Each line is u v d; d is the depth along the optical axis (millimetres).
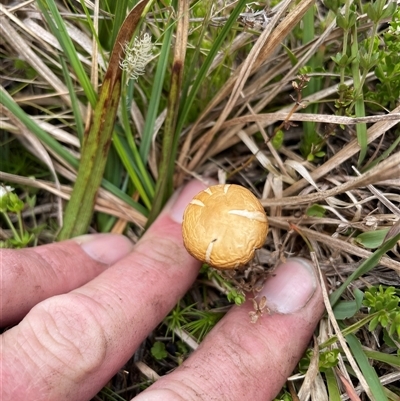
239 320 89
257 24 91
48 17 92
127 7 89
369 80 98
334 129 96
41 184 113
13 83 115
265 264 105
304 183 102
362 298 86
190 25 97
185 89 96
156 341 107
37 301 92
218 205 77
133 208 113
